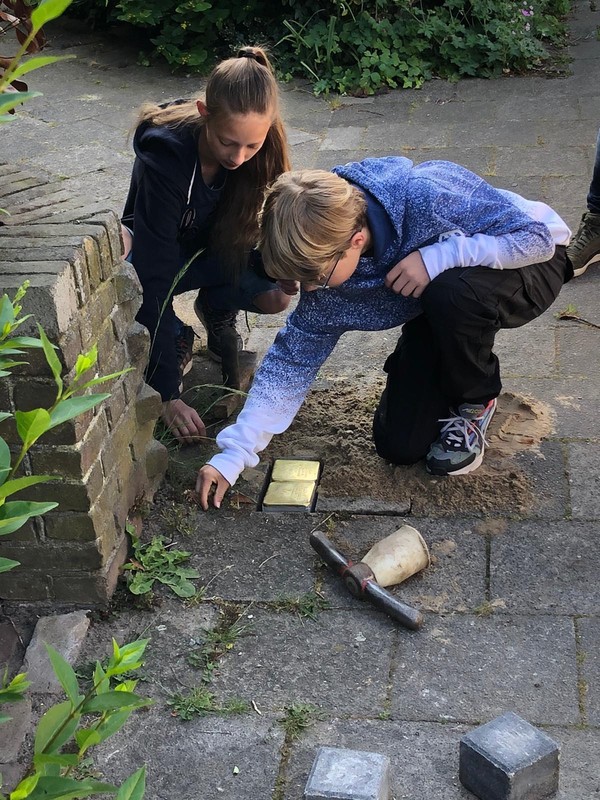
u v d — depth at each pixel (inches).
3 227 89.7
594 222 145.4
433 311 93.7
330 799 68.6
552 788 71.4
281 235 85.0
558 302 141.0
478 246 93.5
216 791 73.4
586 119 200.4
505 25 232.2
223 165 105.4
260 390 101.0
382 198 91.0
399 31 232.2
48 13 33.5
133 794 46.0
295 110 214.4
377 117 209.0
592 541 96.6
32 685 82.9
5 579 89.7
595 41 243.6
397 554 91.6
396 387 102.9
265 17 244.2
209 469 100.6
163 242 107.3
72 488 84.4
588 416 115.6
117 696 46.2
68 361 80.1
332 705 80.4
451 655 84.6
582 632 86.2
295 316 101.5
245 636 87.9
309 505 103.1
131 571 94.6
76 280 82.6
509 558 95.0
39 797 44.7
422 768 74.3
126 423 95.8
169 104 112.0
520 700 79.8
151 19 230.2
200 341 136.6
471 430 105.0
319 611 90.2
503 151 188.4
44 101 215.6
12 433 82.2
